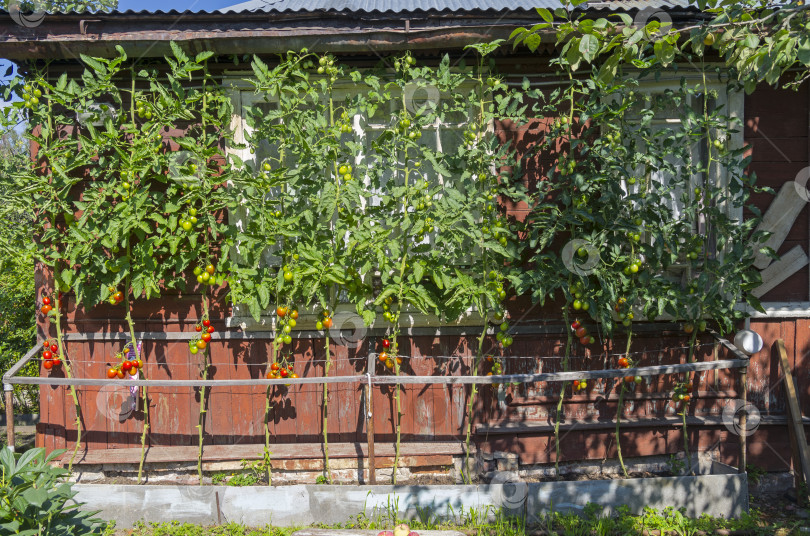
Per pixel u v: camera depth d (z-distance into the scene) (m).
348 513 4.51
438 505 4.51
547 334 5.30
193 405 5.25
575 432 5.25
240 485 5.02
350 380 4.46
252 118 4.88
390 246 4.69
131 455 5.08
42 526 3.51
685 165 5.32
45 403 5.19
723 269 4.93
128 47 4.64
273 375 4.87
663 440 5.30
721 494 4.61
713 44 4.14
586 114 4.76
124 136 5.01
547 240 4.88
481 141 4.83
